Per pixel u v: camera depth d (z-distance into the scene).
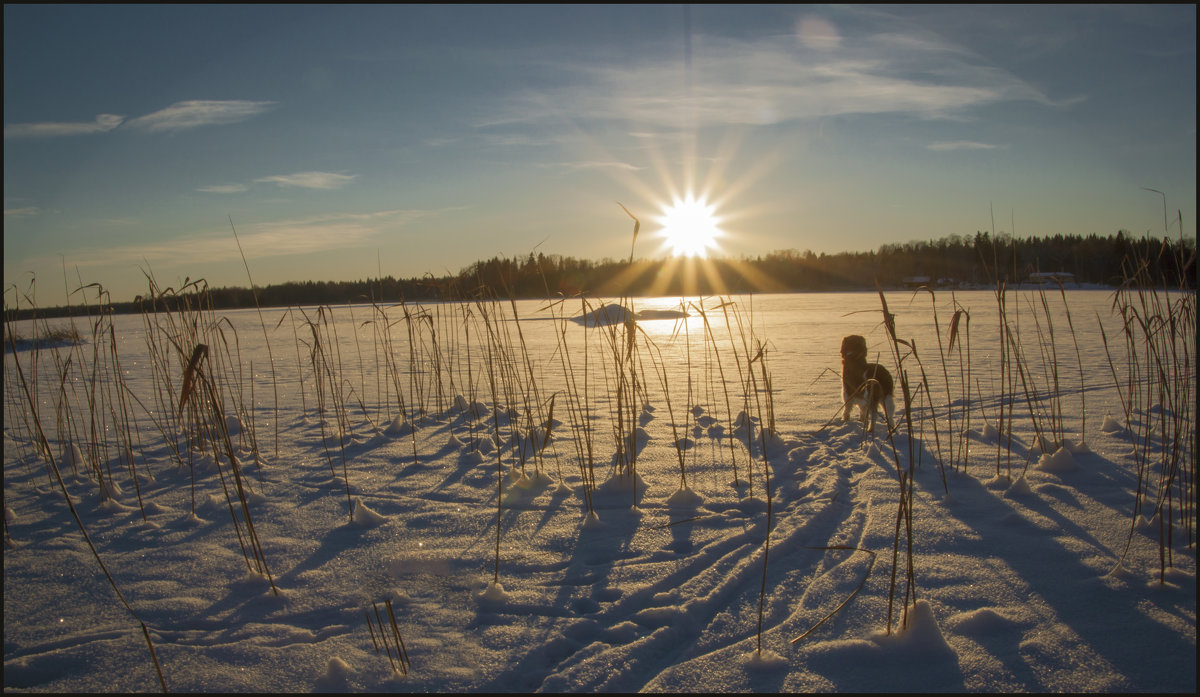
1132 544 3.06
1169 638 2.27
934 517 3.50
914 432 5.36
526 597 2.77
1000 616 2.42
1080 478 4.04
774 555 3.13
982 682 2.09
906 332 14.86
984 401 6.51
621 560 3.12
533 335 15.93
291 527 3.69
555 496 4.12
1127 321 4.67
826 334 15.08
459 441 5.61
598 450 5.20
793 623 2.50
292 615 2.68
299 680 2.22
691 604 2.66
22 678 2.28
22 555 3.35
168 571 3.13
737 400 7.11
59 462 5.23
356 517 3.71
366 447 5.55
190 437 5.05
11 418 7.18
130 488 4.53
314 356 5.95
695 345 12.73
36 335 5.26
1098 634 2.32
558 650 2.37
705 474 4.48
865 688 2.08
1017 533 3.24
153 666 2.33
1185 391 3.50
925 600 2.62
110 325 4.59
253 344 15.85
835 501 3.79
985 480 4.09
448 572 3.04
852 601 2.63
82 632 2.58
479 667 2.25
